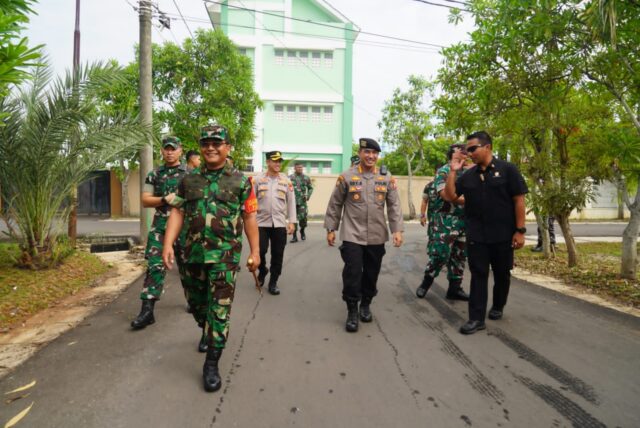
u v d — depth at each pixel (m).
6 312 4.53
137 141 7.43
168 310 4.72
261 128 24.33
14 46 3.25
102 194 20.33
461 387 2.99
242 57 16.92
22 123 6.35
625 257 6.33
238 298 5.34
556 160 7.25
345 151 24.75
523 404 2.76
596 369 3.30
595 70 5.78
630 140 6.12
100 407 2.67
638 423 2.55
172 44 15.70
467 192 4.22
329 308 4.93
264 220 5.52
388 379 3.10
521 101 7.18
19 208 6.41
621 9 4.89
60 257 6.84
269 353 3.55
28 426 2.46
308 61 24.42
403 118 20.91
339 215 4.39
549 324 4.38
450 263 5.28
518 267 7.78
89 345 3.68
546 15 5.41
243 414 2.61
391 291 5.78
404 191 21.92
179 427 2.46
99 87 6.75
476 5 7.25
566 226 7.48
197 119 15.83
